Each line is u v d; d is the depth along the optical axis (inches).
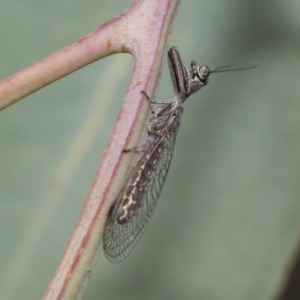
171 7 6.2
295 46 7.0
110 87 6.9
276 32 7.0
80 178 6.9
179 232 6.9
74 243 6.2
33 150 6.9
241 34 7.0
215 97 7.0
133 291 6.9
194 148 7.0
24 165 6.9
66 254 6.1
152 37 6.2
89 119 6.9
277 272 6.8
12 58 6.9
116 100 6.9
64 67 6.2
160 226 6.9
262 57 7.0
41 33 7.0
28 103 6.9
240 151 6.9
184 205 6.9
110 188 6.2
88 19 7.0
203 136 7.0
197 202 6.9
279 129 6.9
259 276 6.8
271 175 6.9
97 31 6.2
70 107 6.9
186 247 6.9
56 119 6.9
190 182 7.0
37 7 7.0
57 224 6.9
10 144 6.9
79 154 6.9
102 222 6.2
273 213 6.9
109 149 6.2
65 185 6.9
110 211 6.2
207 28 7.0
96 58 6.2
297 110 6.9
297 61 7.0
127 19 6.2
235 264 6.9
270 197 6.9
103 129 6.9
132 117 6.2
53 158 6.9
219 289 6.9
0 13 7.0
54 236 6.8
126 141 6.2
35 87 6.2
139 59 6.2
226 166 6.9
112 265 6.9
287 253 6.8
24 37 7.0
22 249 6.8
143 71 6.2
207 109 7.0
